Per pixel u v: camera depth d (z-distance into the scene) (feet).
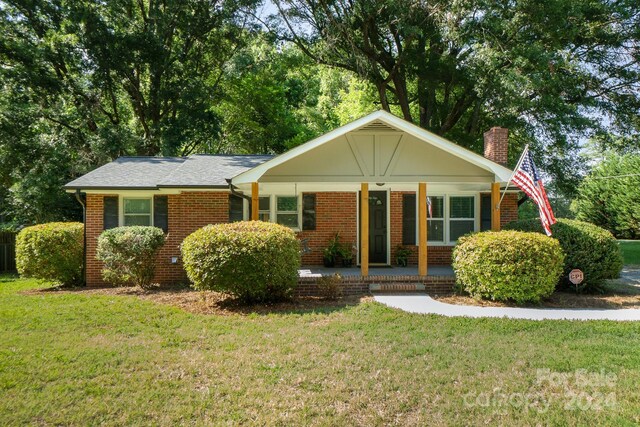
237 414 14.28
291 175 36.29
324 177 36.32
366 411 14.51
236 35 75.61
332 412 14.46
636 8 59.41
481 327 24.45
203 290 32.50
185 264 31.73
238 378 17.17
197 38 75.82
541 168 69.87
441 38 64.95
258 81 86.33
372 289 35.37
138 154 73.77
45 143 64.64
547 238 31.60
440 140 34.68
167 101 74.64
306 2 71.41
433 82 69.00
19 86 63.46
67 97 67.77
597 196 105.40
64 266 40.27
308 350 20.36
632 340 22.06
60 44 65.00
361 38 75.92
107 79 68.69
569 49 65.67
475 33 59.21
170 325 25.00
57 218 64.34
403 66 73.20
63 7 64.23
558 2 53.57
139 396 15.61
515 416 14.17
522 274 30.37
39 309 28.76
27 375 17.42
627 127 67.56
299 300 32.68
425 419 14.01
